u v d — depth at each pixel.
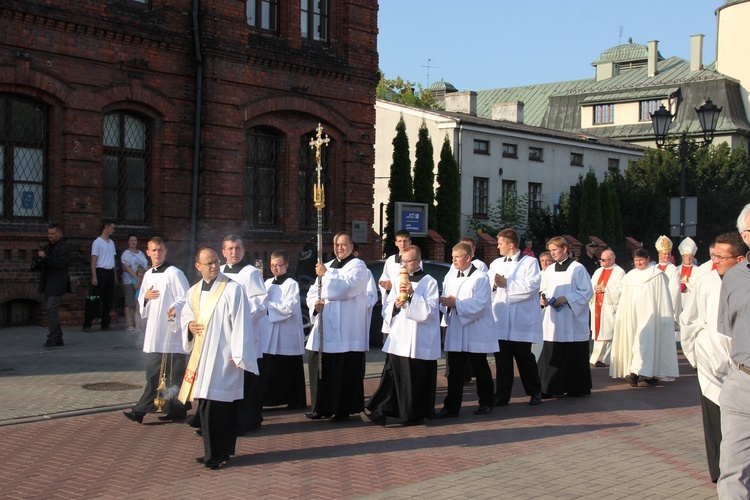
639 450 9.26
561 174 41.09
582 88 59.16
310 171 22.05
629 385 14.06
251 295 9.72
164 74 18.75
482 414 11.32
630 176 41.38
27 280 16.75
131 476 7.91
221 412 8.23
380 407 10.41
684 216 19.67
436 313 10.36
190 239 19.27
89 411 10.54
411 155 36.62
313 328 10.73
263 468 8.29
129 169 18.59
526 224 38.00
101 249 16.94
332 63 21.80
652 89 54.94
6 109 16.70
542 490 7.60
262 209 21.14
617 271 15.96
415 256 10.36
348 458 8.73
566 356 12.69
